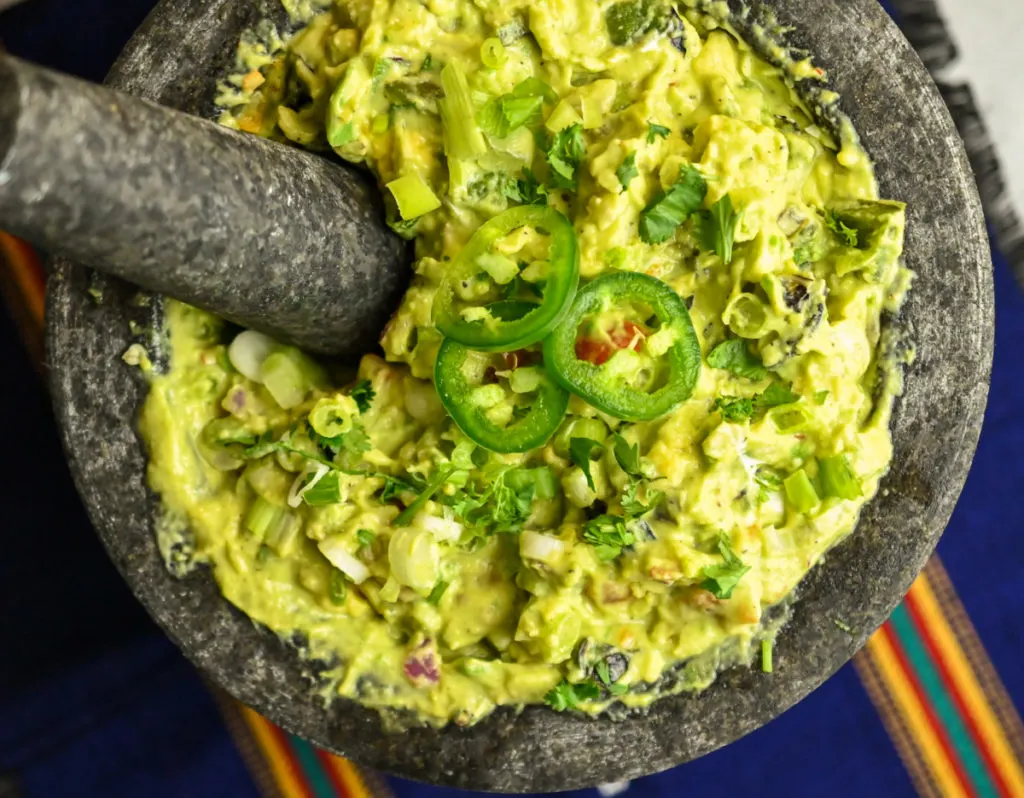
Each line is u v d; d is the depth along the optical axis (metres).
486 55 0.32
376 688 0.35
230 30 0.33
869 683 0.43
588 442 0.34
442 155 0.33
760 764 0.44
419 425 0.34
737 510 0.34
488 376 0.33
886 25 0.33
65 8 0.41
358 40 0.33
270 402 0.34
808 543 0.35
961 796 0.43
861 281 0.34
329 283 0.32
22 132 0.26
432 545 0.34
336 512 0.34
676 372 0.33
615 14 0.33
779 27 0.33
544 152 0.33
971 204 0.34
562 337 0.32
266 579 0.34
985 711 0.43
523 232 0.32
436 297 0.33
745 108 0.34
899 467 0.35
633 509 0.33
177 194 0.29
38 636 0.42
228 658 0.34
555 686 0.35
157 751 0.42
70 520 0.42
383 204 0.33
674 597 0.34
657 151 0.33
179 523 0.34
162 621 0.34
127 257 0.29
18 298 0.42
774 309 0.33
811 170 0.34
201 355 0.34
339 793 0.43
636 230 0.33
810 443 0.34
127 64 0.33
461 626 0.35
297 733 0.35
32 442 0.42
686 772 0.44
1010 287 0.43
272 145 0.32
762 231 0.33
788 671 0.35
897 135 0.34
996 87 0.42
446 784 0.35
